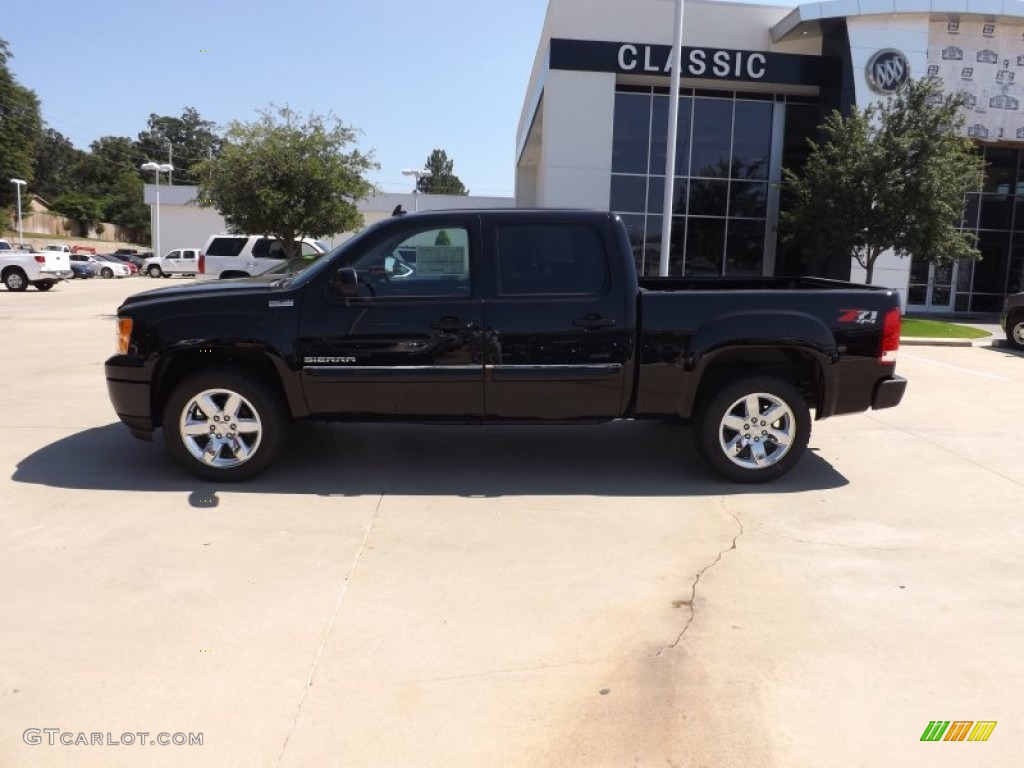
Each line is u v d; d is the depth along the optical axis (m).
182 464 5.79
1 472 5.93
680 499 5.60
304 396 5.67
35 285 30.00
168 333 5.60
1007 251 25.98
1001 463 6.68
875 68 21.44
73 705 3.04
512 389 5.70
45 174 109.81
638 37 22.05
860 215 18.69
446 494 5.62
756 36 22.80
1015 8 21.55
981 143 23.33
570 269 5.70
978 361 13.65
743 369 6.05
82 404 8.30
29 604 3.86
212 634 3.59
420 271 5.68
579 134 22.11
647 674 3.32
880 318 5.80
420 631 3.65
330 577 4.20
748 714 3.05
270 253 20.23
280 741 2.85
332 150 19.41
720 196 23.75
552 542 4.75
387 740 2.86
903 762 2.78
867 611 3.92
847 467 6.52
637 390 5.78
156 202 53.72
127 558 4.41
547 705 3.09
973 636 3.69
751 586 4.18
